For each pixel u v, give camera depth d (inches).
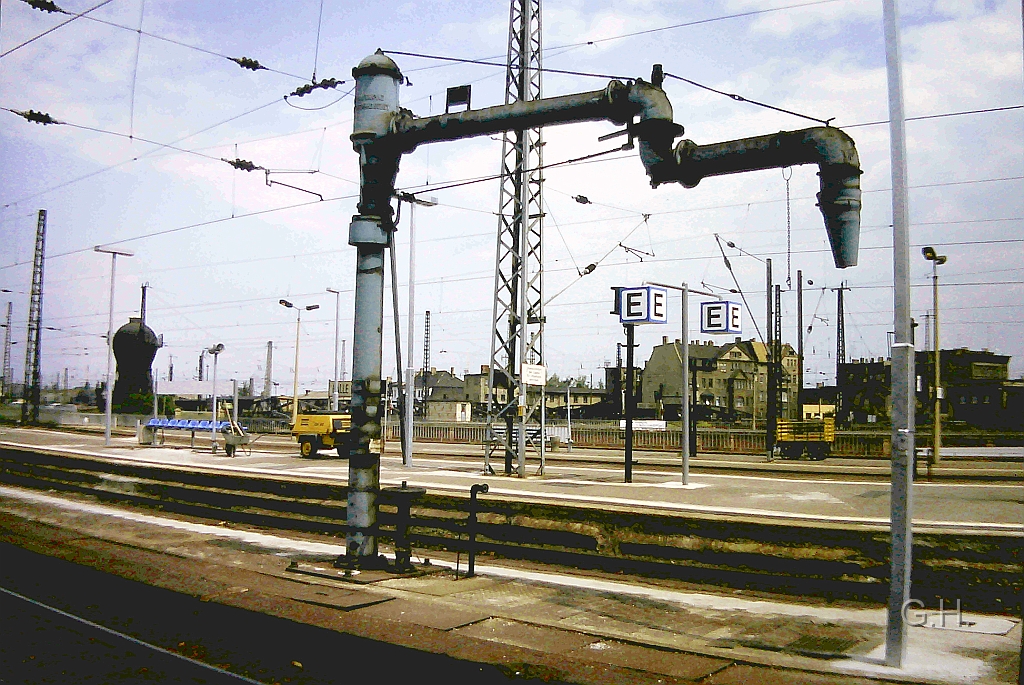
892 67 290.0
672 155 360.5
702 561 499.2
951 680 266.7
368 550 436.1
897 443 287.0
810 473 1017.5
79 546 524.4
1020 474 974.4
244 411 2664.9
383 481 831.1
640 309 835.4
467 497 625.9
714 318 847.7
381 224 425.7
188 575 419.2
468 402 3371.1
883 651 309.9
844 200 327.0
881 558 445.1
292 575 419.8
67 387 4753.9
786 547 474.0
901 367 287.9
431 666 268.2
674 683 252.1
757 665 277.6
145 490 866.1
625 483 829.2
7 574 431.8
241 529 653.3
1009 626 358.9
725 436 1676.9
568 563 525.3
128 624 325.4
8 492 914.7
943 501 658.2
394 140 419.5
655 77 367.6
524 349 906.1
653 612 378.0
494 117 394.0
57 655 285.3
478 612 343.9
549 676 257.9
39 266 2474.2
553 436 1745.8
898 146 288.5
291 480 761.6
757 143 340.5
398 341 458.6
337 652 286.8
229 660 279.4
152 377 2509.8
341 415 1283.2
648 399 3248.0
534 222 945.5
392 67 428.1
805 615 379.2
